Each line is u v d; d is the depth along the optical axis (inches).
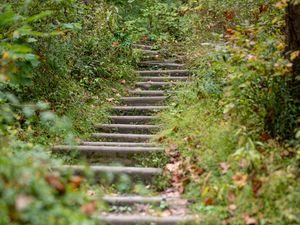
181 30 405.1
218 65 236.8
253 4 309.4
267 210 142.9
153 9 435.2
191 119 229.0
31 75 234.8
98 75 316.5
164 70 333.1
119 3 446.3
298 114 186.2
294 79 190.9
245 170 160.6
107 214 160.9
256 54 181.2
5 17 185.6
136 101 289.9
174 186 180.7
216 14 341.4
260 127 188.9
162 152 208.5
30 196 107.2
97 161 209.9
